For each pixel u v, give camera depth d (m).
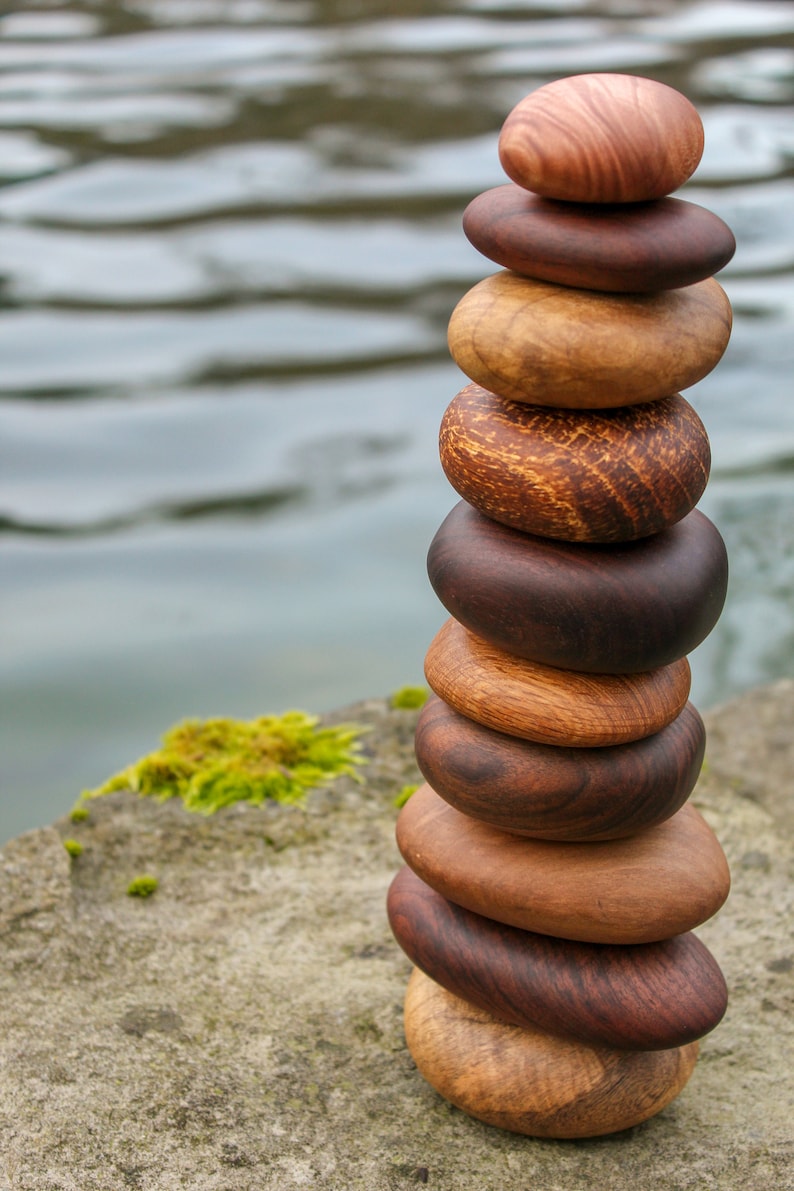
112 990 0.66
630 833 0.60
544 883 0.60
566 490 0.58
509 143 0.57
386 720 0.79
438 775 0.61
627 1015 0.60
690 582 0.59
